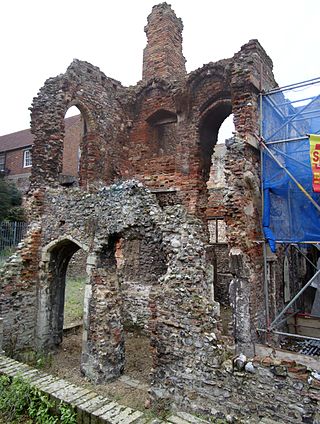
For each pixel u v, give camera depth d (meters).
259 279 9.30
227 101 12.72
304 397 5.41
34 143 11.37
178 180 13.48
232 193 9.05
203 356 6.39
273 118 10.28
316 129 9.59
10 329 9.70
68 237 9.72
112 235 8.74
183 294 6.83
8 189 22.77
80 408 3.84
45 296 10.34
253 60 9.59
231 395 6.02
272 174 9.55
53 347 10.44
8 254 18.91
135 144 15.25
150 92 15.01
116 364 8.45
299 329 12.08
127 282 13.02
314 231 8.65
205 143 13.91
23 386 4.25
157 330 7.04
